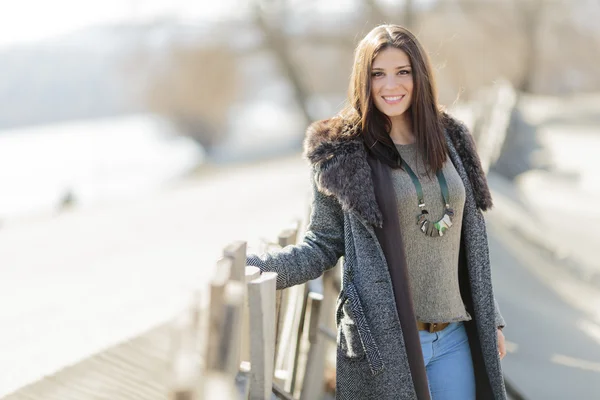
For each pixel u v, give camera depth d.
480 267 3.62
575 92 59.56
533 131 16.38
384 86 3.45
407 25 41.75
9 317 6.89
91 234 15.85
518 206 13.92
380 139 3.46
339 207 3.51
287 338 4.54
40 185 44.84
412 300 3.39
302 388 4.66
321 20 45.06
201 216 16.75
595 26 55.38
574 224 13.44
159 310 6.39
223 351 2.51
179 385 2.39
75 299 7.95
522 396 5.43
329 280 5.04
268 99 71.12
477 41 46.31
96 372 4.05
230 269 2.69
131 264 10.72
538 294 8.45
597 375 5.81
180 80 59.47
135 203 22.66
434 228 3.45
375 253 3.39
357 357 3.44
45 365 4.53
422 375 3.37
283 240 4.02
